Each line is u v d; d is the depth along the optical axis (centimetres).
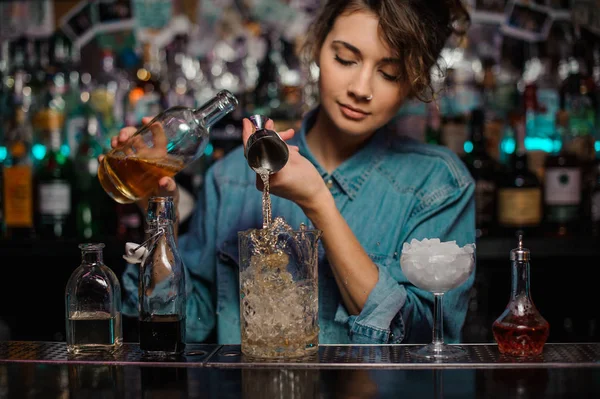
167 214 118
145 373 108
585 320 246
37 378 106
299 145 170
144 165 126
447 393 97
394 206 164
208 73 255
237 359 115
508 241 217
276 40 260
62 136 240
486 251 217
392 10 141
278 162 118
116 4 269
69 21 270
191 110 127
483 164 226
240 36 263
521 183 220
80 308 120
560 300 248
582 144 232
